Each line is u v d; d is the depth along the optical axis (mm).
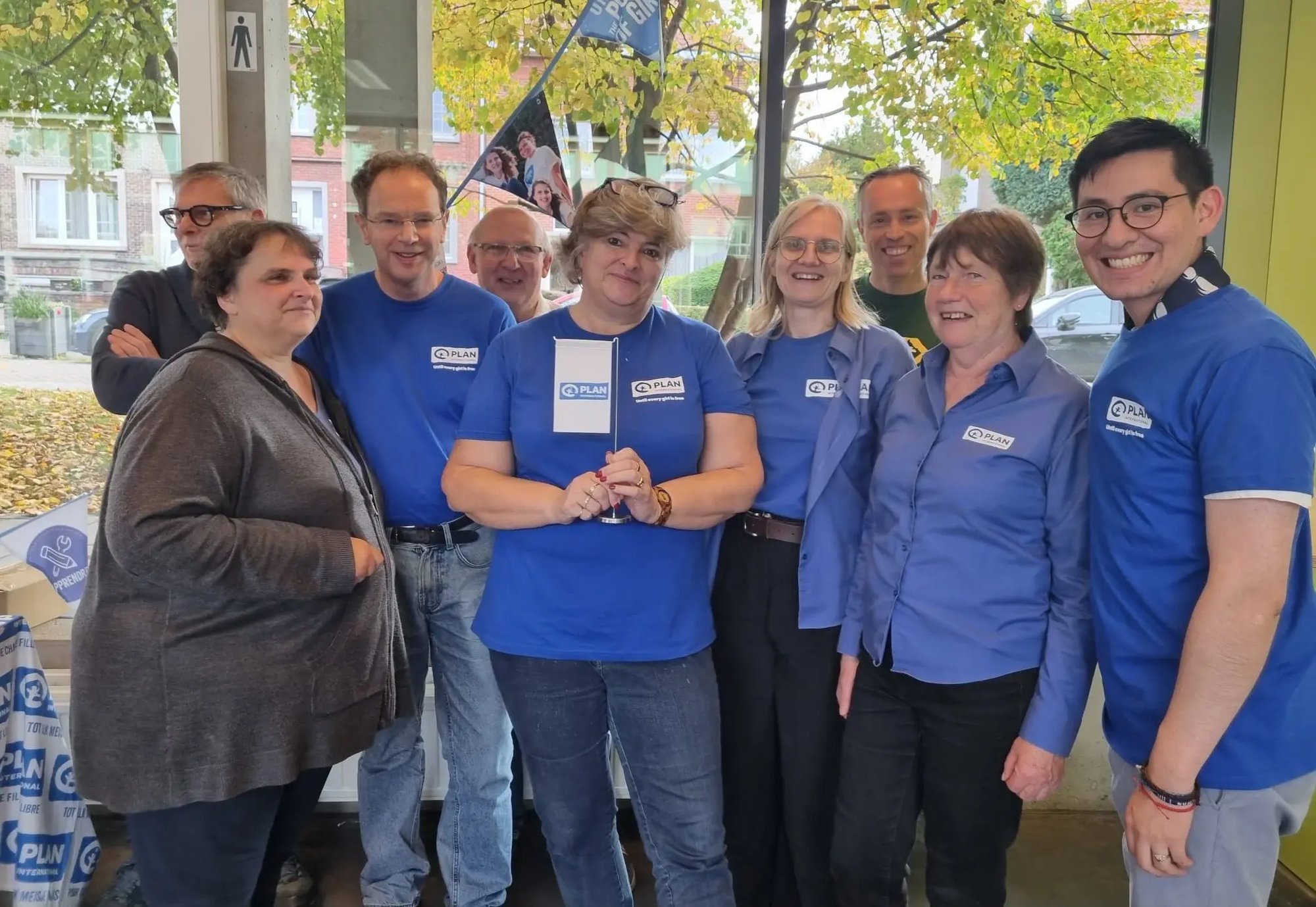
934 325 1511
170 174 2629
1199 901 1214
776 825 1800
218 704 1354
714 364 1553
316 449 1506
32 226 2607
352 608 1527
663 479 1479
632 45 2693
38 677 1912
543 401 1479
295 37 2619
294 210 2688
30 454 2672
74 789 1982
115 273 2660
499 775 2000
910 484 1510
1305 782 1240
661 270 1472
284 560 1359
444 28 2697
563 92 2709
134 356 1842
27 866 1889
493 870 2020
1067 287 2906
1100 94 2859
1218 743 1172
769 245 1785
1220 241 2758
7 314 2619
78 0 2516
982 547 1442
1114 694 1320
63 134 2580
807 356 1743
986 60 2820
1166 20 2775
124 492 1269
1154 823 1187
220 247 1458
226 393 1369
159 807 1333
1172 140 1189
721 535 1746
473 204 2762
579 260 1493
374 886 2045
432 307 1927
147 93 2576
